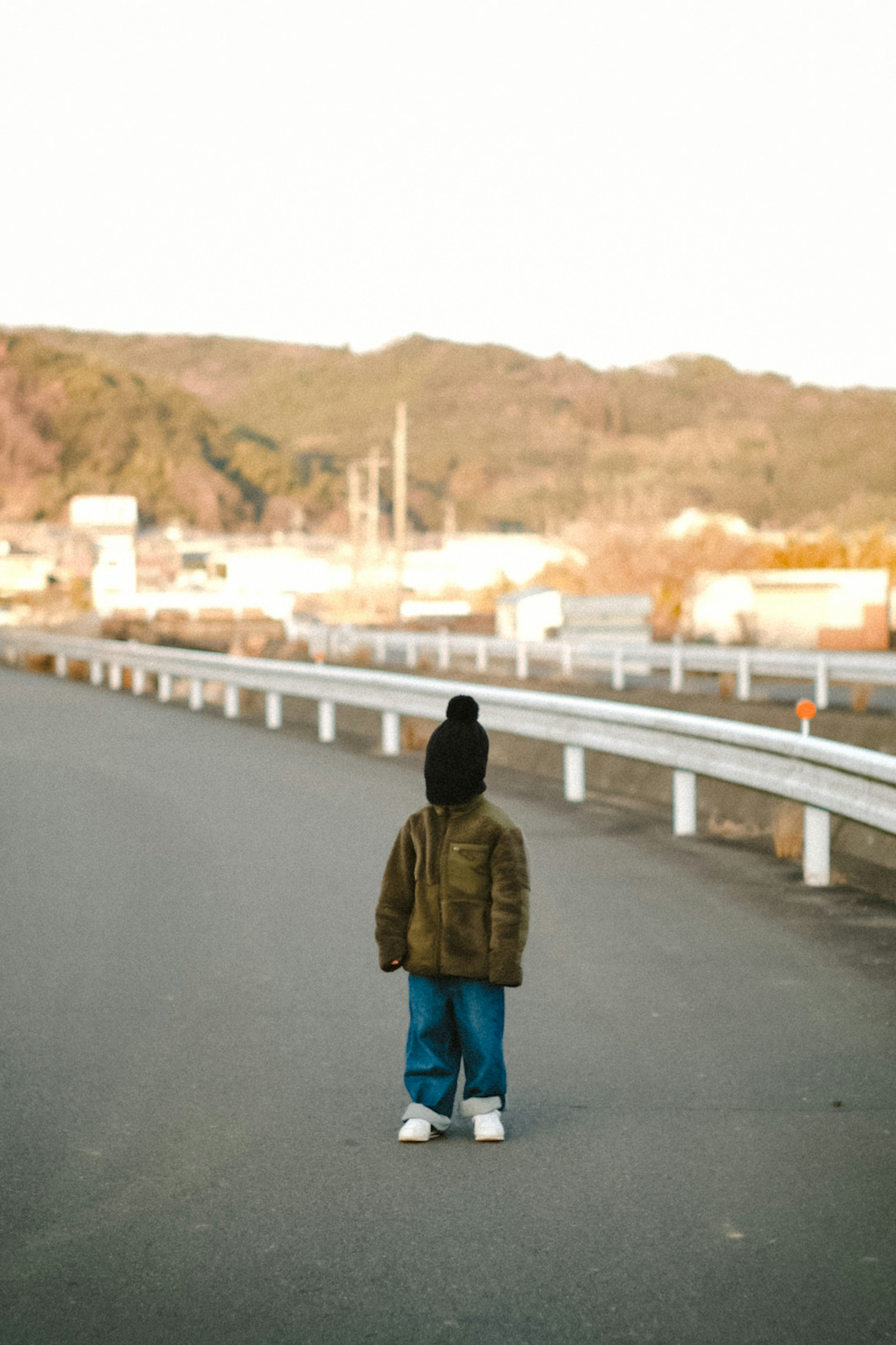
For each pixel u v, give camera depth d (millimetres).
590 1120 5766
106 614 65375
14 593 143750
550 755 20625
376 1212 4797
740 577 47438
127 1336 3949
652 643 44469
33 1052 6742
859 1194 4930
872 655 26922
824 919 9734
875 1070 6414
